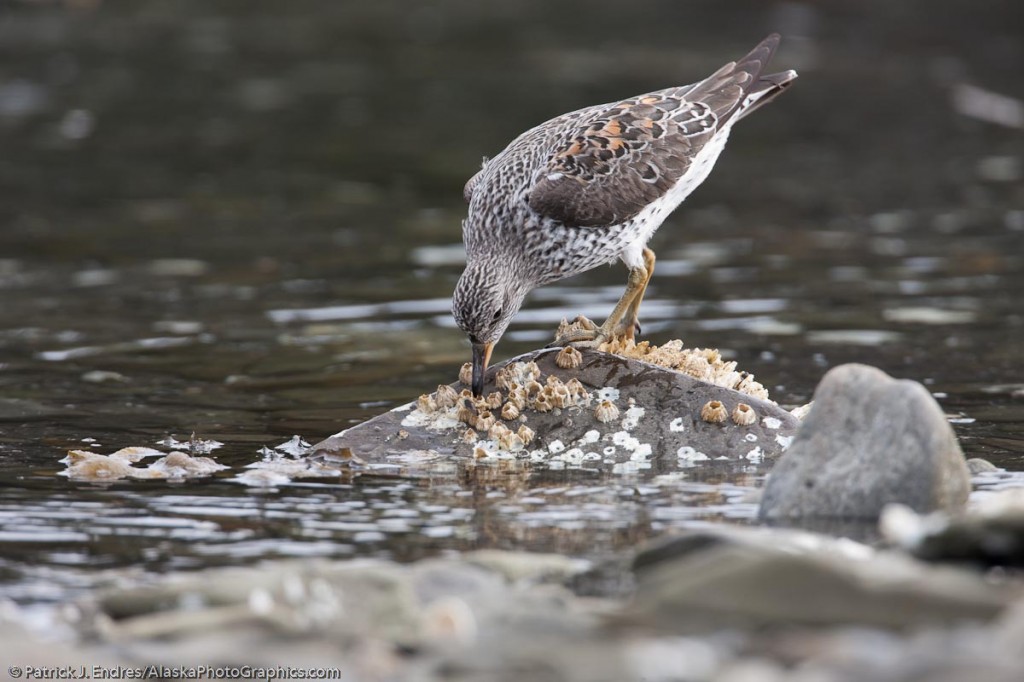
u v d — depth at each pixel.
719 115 12.42
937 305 16.25
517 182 11.76
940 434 8.95
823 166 25.03
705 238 20.14
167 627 7.07
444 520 9.12
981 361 13.88
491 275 11.39
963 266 18.20
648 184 11.86
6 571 8.13
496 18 40.44
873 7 38.94
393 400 12.61
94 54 34.91
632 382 10.92
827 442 9.22
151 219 21.31
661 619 7.02
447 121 28.27
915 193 22.84
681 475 10.18
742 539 7.76
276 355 14.35
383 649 6.86
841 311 16.06
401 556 8.38
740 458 10.52
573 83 31.12
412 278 17.92
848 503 8.98
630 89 30.08
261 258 19.03
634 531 8.84
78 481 10.12
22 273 18.11
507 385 11.01
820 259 18.73
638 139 11.95
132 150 26.12
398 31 38.72
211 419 11.95
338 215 21.66
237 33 38.22
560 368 11.07
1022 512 7.43
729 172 24.75
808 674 6.12
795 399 12.43
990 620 6.70
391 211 21.95
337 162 25.30
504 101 29.73
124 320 15.84
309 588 7.41
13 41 36.09
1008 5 38.09
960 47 35.06
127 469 10.34
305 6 42.38
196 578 7.57
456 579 7.66
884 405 9.17
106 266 18.56
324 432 11.52
